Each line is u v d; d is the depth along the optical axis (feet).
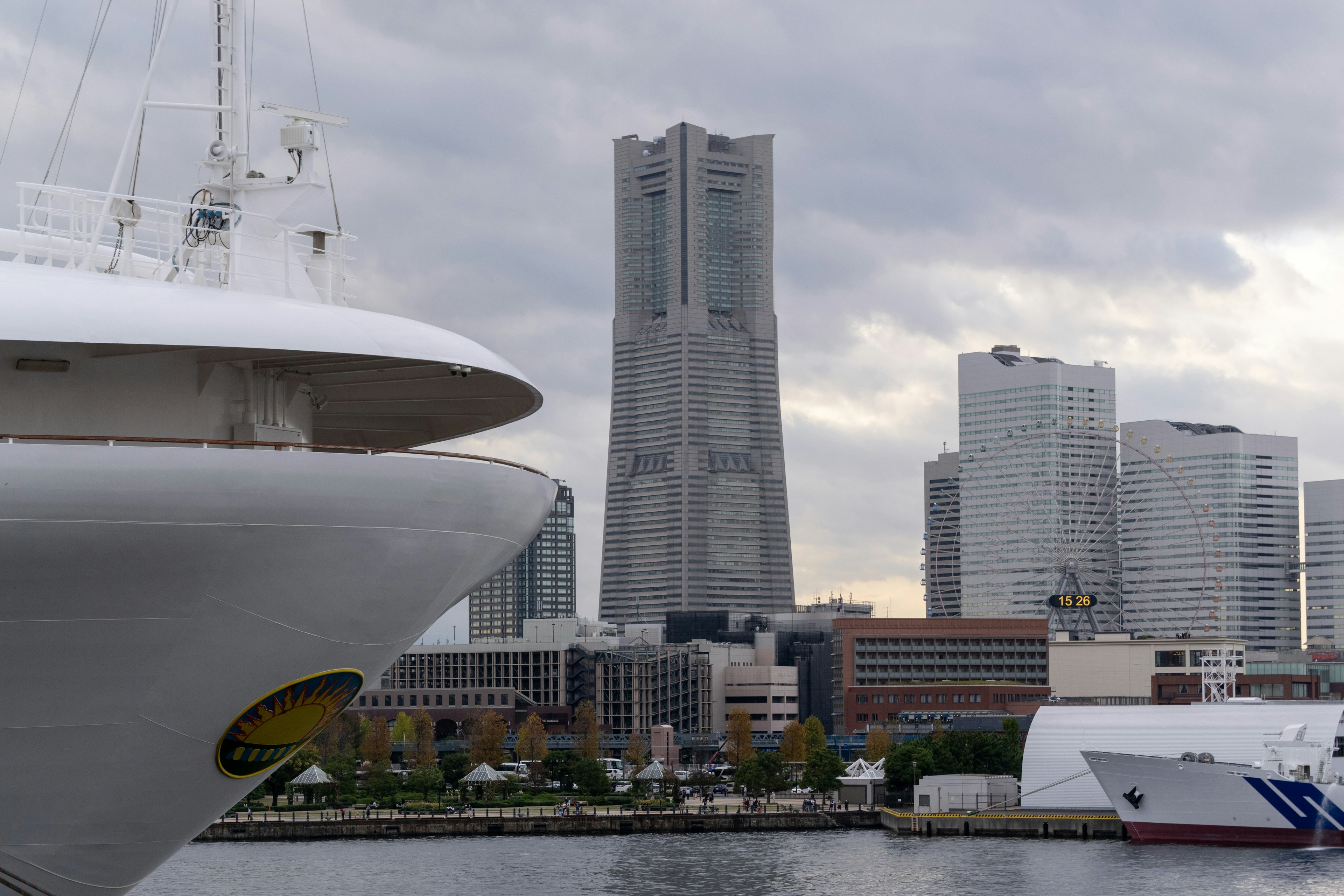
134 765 106.11
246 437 112.88
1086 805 507.30
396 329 110.73
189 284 115.55
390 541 104.73
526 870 387.96
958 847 453.17
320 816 525.75
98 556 94.99
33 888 109.81
